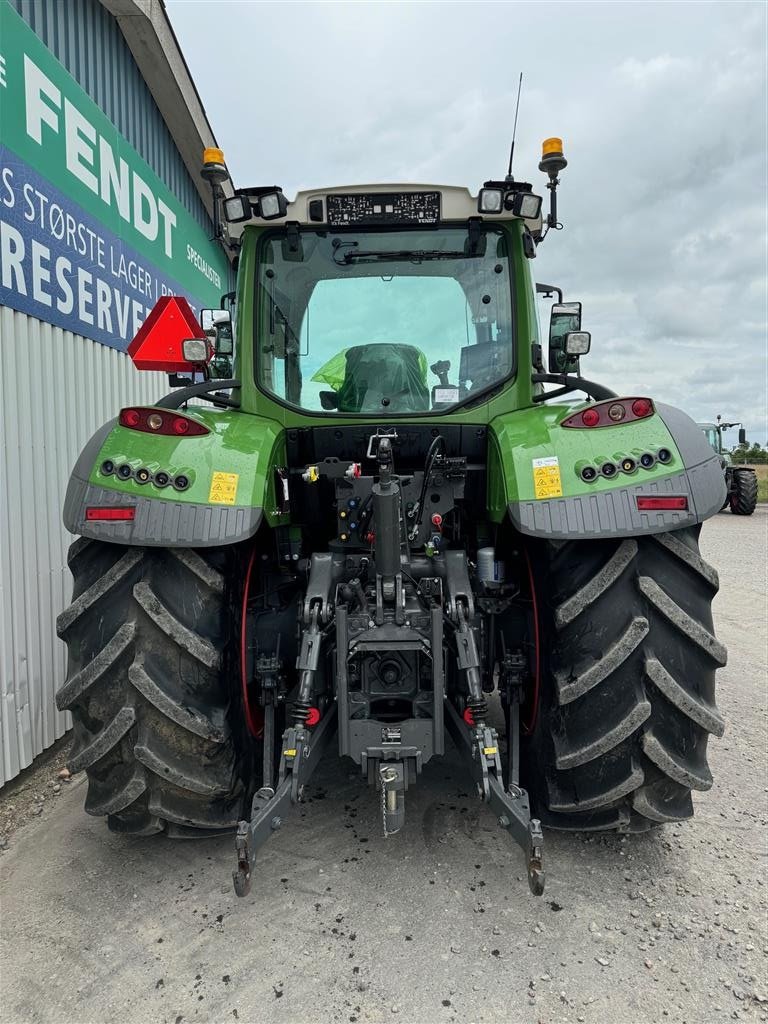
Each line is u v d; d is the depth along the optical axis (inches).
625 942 77.0
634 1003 68.5
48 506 140.1
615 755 82.6
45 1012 68.7
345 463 101.3
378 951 75.6
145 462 83.4
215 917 81.9
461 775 116.6
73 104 157.8
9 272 126.3
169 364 142.4
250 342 110.1
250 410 110.0
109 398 176.1
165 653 81.7
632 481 81.6
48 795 118.0
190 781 82.1
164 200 233.8
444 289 111.2
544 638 89.8
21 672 127.4
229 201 104.3
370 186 106.0
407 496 99.3
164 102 233.5
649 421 85.3
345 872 90.0
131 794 81.8
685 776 81.6
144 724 81.3
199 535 80.0
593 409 86.5
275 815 75.5
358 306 111.4
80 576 86.5
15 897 87.3
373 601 90.4
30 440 133.7
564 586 85.1
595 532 80.4
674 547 84.0
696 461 83.0
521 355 109.3
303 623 90.4
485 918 80.8
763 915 81.8
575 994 69.5
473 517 112.0
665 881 88.3
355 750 84.6
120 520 80.9
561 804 86.6
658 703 81.7
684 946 76.4
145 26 197.3
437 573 96.1
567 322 124.9
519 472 85.3
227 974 72.9
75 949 77.3
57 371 146.8
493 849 95.0
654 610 82.0
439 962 73.9
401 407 110.4
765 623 228.2
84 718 83.3
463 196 106.7
